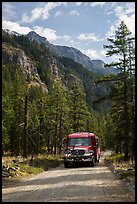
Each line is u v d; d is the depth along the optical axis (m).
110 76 33.56
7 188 14.84
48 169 26.03
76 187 14.30
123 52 32.78
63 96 52.81
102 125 117.75
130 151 33.25
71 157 27.84
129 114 32.72
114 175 19.55
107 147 129.88
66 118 52.75
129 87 32.47
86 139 29.72
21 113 53.78
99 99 34.50
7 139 49.88
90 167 27.52
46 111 53.22
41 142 53.47
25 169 22.08
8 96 52.22
